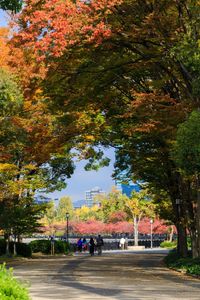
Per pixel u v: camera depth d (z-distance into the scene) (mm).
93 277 19875
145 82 23812
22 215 35375
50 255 45844
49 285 16516
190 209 27656
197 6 18141
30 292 14328
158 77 22703
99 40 18516
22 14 18953
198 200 21953
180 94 23250
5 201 33719
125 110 23094
